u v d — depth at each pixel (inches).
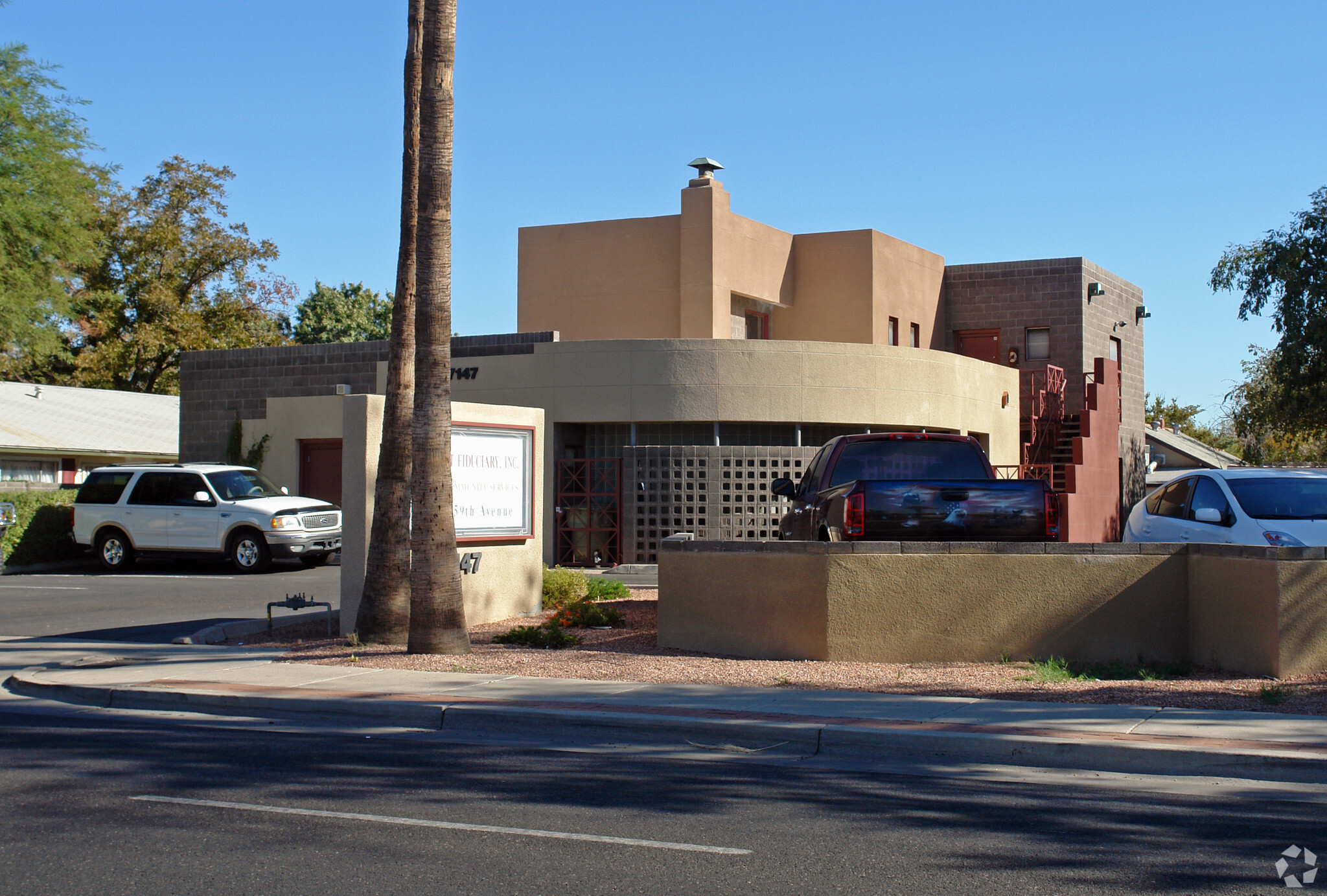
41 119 1250.0
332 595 770.2
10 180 1216.8
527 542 648.4
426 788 285.1
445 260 493.0
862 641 463.8
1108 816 259.0
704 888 208.4
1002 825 251.0
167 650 523.2
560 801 272.1
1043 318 1326.3
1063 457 1199.6
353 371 1115.3
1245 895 204.7
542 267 1211.9
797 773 305.6
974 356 1363.2
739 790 284.0
